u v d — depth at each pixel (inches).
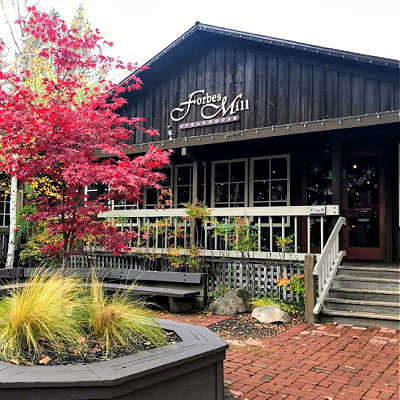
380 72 313.9
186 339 123.2
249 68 373.4
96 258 393.7
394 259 339.6
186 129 402.6
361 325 242.8
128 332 122.8
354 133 309.3
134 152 391.9
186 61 409.4
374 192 351.6
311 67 343.6
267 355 186.1
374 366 172.2
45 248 239.1
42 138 211.3
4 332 111.1
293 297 290.2
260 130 335.6
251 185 402.9
